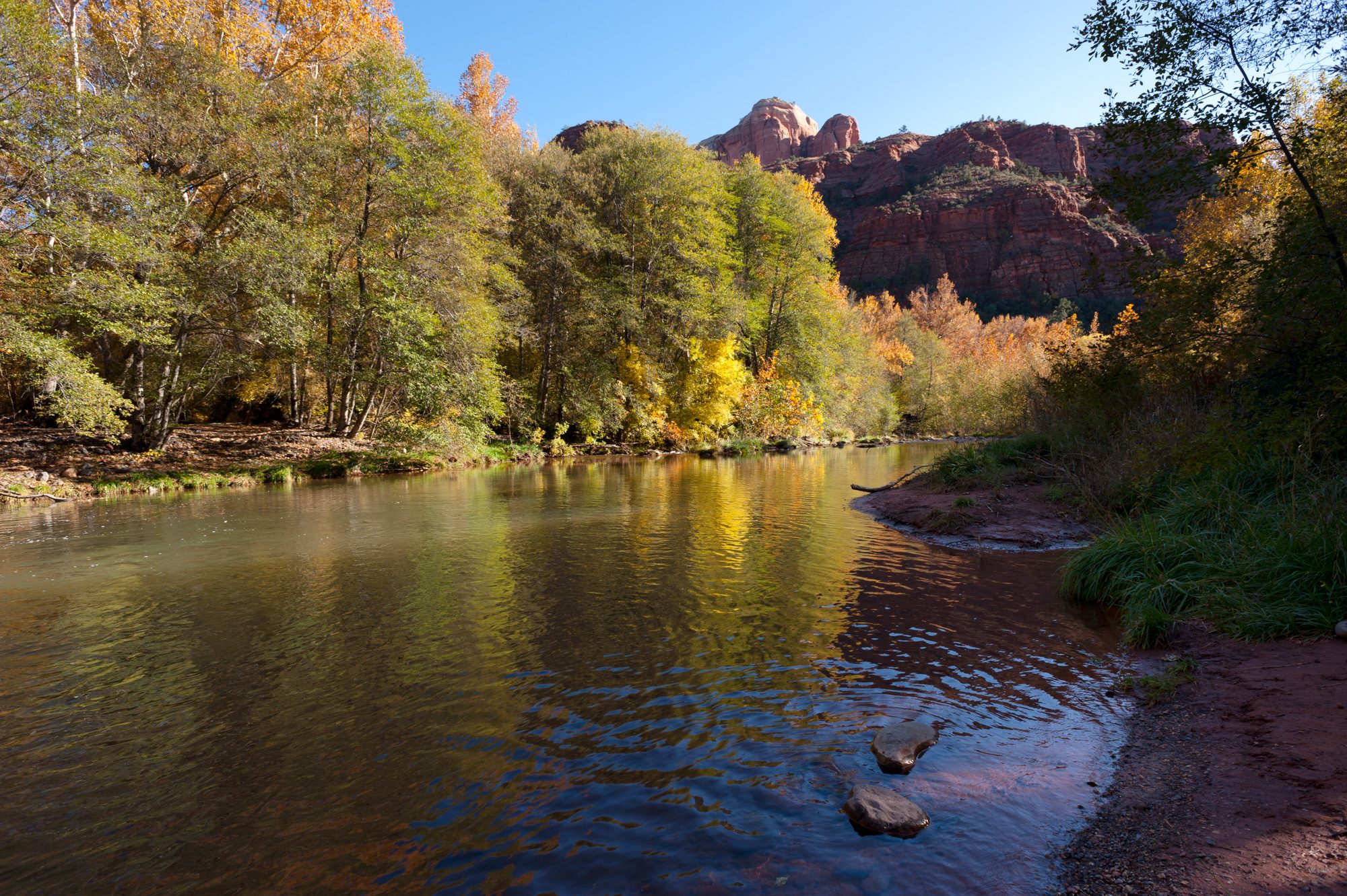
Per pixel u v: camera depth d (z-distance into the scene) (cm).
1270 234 837
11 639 628
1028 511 1184
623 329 3606
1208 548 684
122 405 1994
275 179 2281
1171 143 833
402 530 1207
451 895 279
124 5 2409
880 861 294
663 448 3709
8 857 312
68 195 1689
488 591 784
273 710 471
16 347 1623
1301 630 534
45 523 1298
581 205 3500
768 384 4278
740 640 608
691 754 399
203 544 1084
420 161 2472
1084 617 672
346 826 332
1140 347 1023
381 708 470
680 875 288
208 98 2153
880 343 6669
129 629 653
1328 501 647
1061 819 326
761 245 4516
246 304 2341
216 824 337
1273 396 840
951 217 13100
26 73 1612
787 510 1447
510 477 2236
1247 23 757
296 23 2888
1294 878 258
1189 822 311
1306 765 341
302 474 2173
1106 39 825
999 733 423
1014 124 15850
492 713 460
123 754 411
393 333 2391
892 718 447
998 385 4900
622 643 601
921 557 962
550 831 324
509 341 3159
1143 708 458
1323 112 927
